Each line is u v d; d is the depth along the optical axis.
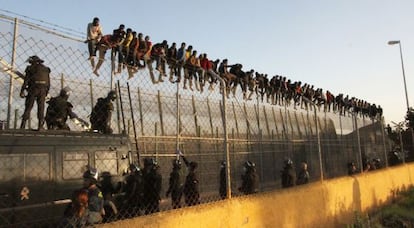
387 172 16.14
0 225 4.76
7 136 5.12
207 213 6.01
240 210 6.71
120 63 7.40
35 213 5.15
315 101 18.97
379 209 13.89
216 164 11.53
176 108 9.73
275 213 7.69
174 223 5.37
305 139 14.16
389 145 21.48
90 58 6.66
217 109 11.06
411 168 19.97
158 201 7.08
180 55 11.70
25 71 6.17
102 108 7.18
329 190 10.22
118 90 7.45
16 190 5.01
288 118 14.56
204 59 12.54
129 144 7.06
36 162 5.33
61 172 5.62
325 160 14.27
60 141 5.74
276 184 13.62
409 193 17.08
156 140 9.57
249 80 13.92
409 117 29.97
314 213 9.23
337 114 16.11
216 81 9.00
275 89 16.20
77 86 7.11
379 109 24.48
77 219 4.84
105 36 7.76
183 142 10.31
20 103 6.90
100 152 6.36
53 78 6.67
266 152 13.02
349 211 11.36
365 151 17.47
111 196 6.34
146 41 9.25
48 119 6.50
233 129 11.73
